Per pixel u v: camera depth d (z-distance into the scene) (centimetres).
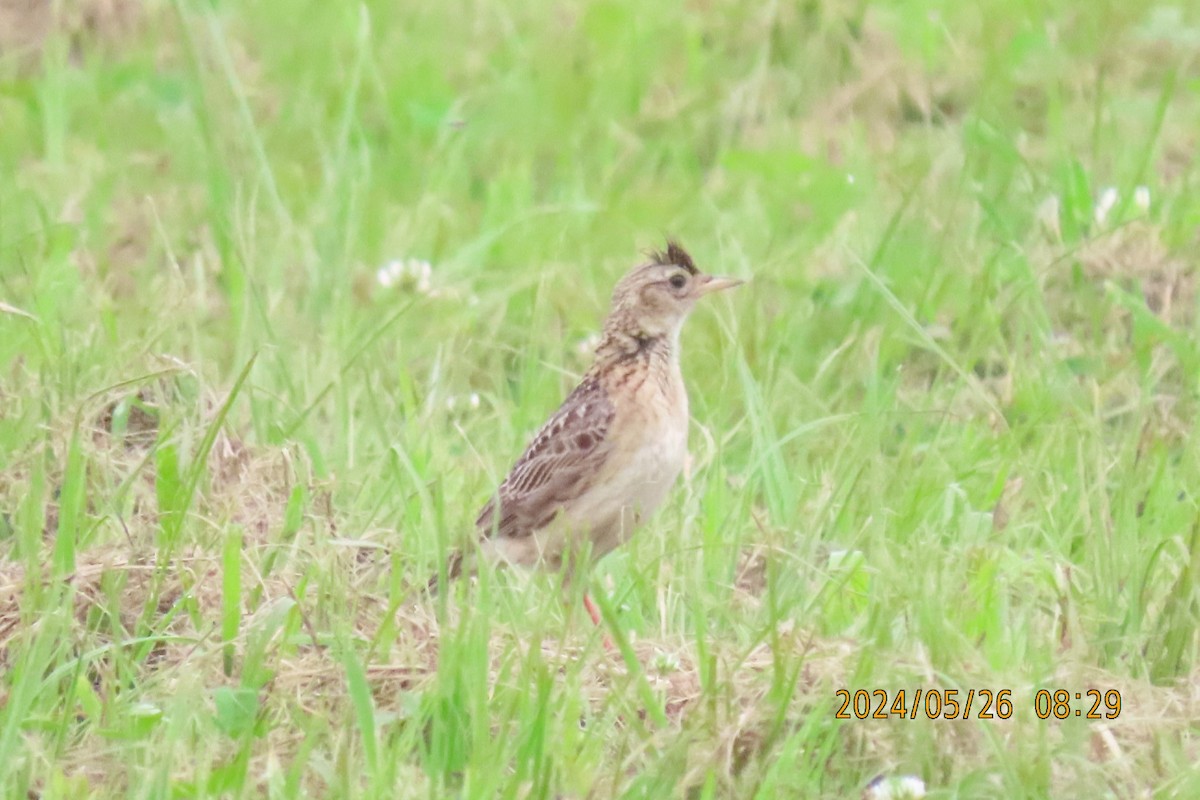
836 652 958
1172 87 1686
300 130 1833
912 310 1447
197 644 983
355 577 1084
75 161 1772
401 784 875
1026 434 1289
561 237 1554
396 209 1695
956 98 1878
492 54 2059
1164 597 1045
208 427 1168
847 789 898
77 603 1028
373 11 2136
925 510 1167
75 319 1412
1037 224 1549
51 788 870
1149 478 1203
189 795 866
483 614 944
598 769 894
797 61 1955
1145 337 1373
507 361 1462
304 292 1534
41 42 2022
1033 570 1087
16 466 1159
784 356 1403
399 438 1265
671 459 1130
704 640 990
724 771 877
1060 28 1998
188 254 1606
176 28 2034
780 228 1641
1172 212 1559
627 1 2103
